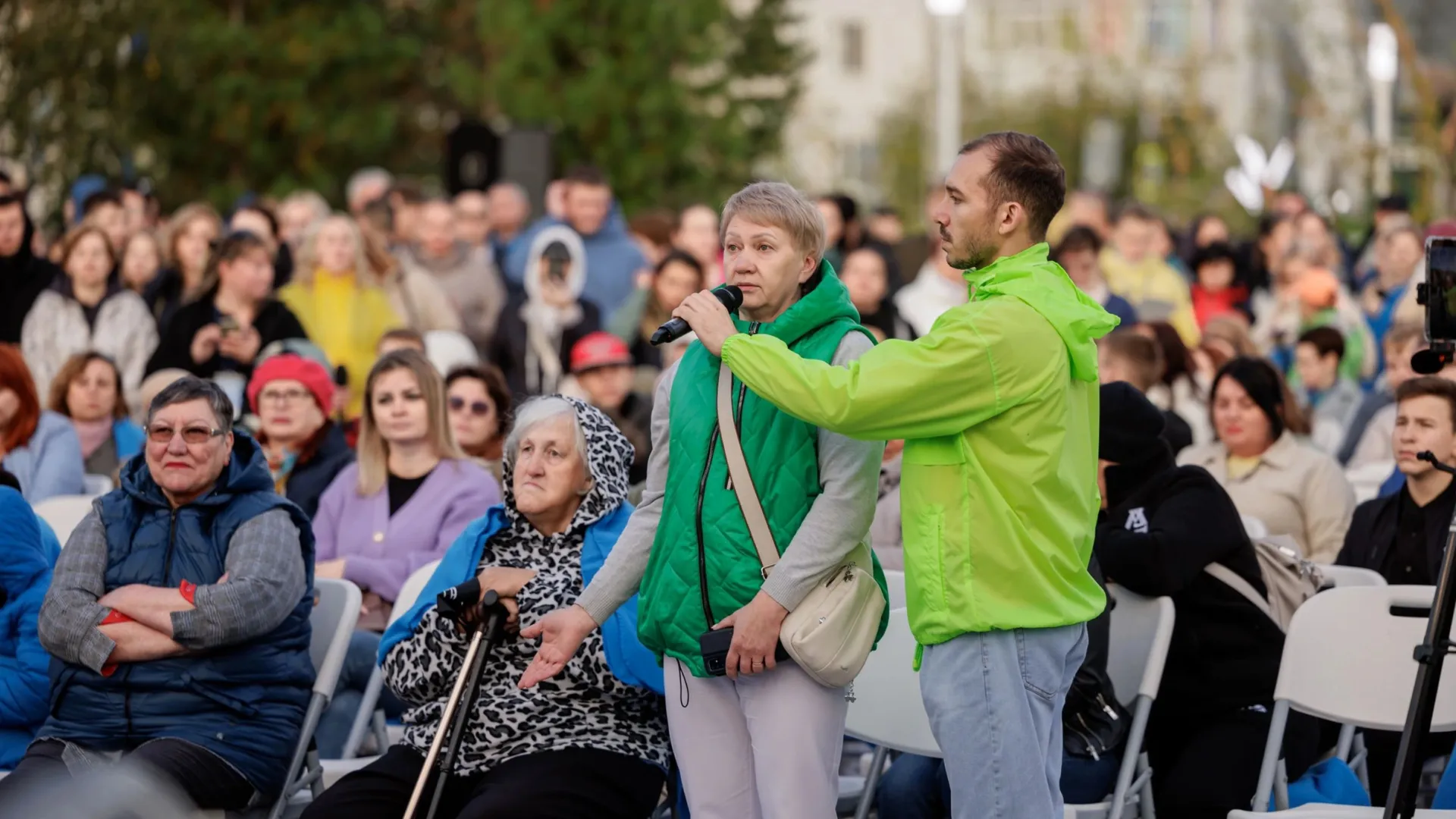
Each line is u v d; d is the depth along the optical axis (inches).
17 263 708.0
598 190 861.8
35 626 392.5
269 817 376.5
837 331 316.8
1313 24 1999.3
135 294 711.1
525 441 359.9
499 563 366.6
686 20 1807.3
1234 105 2733.8
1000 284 300.7
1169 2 3043.8
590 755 343.6
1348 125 1732.3
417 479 476.4
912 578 302.7
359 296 709.9
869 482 309.3
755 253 316.8
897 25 3383.4
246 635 367.9
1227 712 390.3
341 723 431.5
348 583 397.1
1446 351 321.4
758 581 307.9
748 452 310.8
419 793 333.4
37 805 198.8
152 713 366.6
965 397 292.0
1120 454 393.1
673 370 338.6
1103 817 366.9
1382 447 652.7
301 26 1608.0
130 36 1128.2
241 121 1519.4
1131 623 388.5
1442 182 1423.5
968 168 305.0
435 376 475.5
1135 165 2423.7
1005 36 3196.4
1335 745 438.3
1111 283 919.7
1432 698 309.1
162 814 204.1
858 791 402.0
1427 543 442.9
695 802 319.0
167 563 376.5
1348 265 1156.5
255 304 650.8
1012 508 296.8
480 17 1775.3
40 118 1047.6
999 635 297.0
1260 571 394.9
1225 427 516.7
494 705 350.9
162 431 374.9
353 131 1649.9
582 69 1788.9
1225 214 2052.2
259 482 386.3
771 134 1951.3
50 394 573.9
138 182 976.3
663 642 316.2
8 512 399.9
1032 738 298.4
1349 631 374.3
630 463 371.9
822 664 304.3
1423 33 2043.6
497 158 1253.7
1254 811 366.0
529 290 780.0
